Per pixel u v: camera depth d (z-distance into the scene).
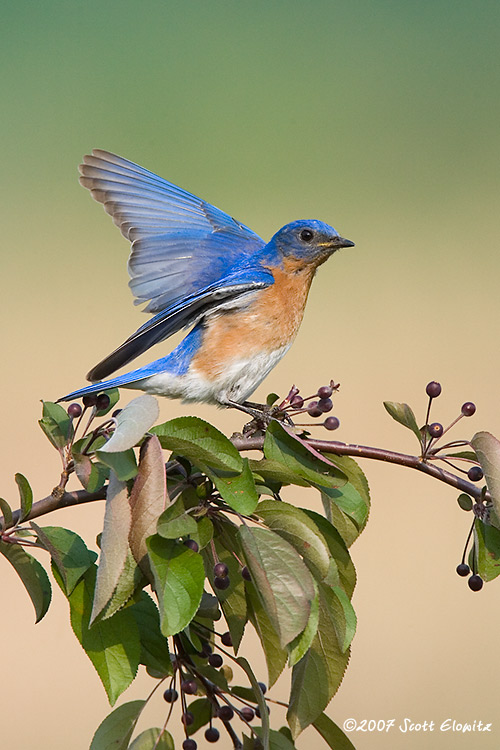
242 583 6.74
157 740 6.50
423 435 7.23
